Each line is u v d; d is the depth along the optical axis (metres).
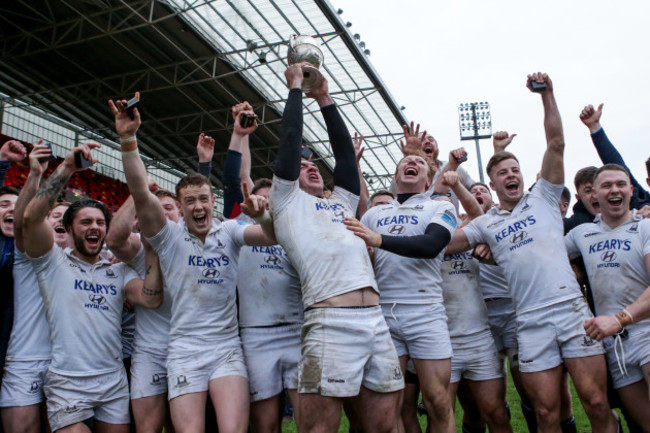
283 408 3.66
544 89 3.78
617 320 3.11
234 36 14.27
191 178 3.58
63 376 3.41
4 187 4.00
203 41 14.03
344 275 3.03
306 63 3.56
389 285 3.77
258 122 18.41
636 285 3.56
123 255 3.78
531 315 3.62
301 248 3.10
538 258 3.64
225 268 3.54
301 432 3.00
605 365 3.47
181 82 15.74
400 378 3.10
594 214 4.38
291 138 3.22
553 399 3.53
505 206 3.97
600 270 3.68
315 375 2.89
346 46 14.21
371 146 19.94
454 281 4.07
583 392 3.44
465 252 4.15
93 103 17.30
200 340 3.41
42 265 3.50
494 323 4.44
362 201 4.83
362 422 3.10
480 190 5.76
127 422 3.59
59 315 3.48
